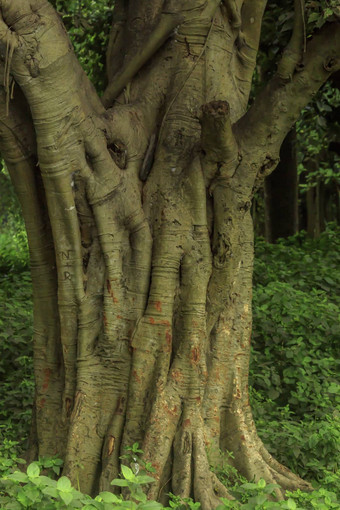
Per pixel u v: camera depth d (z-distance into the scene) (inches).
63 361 186.4
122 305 179.9
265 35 377.7
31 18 158.9
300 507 166.2
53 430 186.2
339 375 262.1
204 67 196.1
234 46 204.7
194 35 195.8
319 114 429.1
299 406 243.8
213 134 173.9
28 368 257.9
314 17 182.2
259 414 227.5
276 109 182.1
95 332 180.5
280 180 521.0
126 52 205.9
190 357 180.9
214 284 188.7
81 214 178.2
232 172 183.8
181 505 163.0
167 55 197.5
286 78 182.1
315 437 197.9
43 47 159.8
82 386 179.3
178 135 188.7
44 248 187.2
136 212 181.0
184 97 192.5
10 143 176.1
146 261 181.5
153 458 172.4
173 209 183.2
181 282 182.9
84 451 176.6
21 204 185.2
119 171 180.1
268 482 185.6
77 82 171.2
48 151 167.9
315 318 289.4
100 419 179.0
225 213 184.7
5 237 781.3
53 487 137.9
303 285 356.8
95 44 363.9
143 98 195.8
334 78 365.4
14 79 167.6
